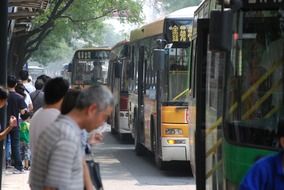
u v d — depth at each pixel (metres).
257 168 7.32
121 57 37.69
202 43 14.23
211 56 13.72
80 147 8.12
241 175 11.24
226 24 10.72
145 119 28.16
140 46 29.56
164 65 23.72
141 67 29.39
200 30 14.16
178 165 25.75
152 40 26.50
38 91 23.39
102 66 54.62
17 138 22.91
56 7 49.53
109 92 8.32
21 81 24.36
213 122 13.21
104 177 24.09
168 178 23.78
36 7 32.78
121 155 31.30
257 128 11.33
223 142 11.73
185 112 23.58
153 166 27.20
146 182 22.83
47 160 8.00
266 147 11.16
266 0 11.68
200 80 14.28
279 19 11.62
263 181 7.25
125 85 36.34
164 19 24.03
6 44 16.77
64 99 9.08
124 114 36.56
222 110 12.12
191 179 23.50
